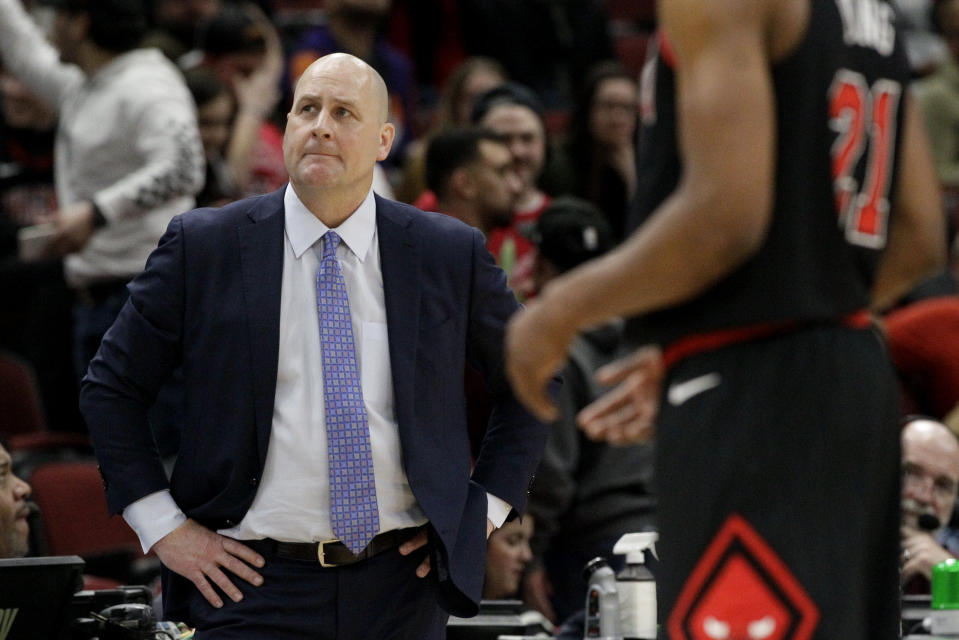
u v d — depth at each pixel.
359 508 10.87
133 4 20.48
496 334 11.57
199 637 11.07
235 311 10.97
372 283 11.30
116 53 20.48
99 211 19.33
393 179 27.03
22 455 18.81
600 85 24.86
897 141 8.07
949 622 11.94
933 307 20.77
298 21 30.42
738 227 6.84
